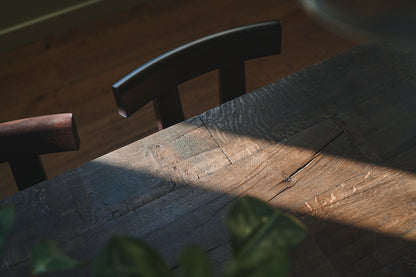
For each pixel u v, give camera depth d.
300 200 1.51
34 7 3.58
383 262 1.42
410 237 1.45
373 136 1.60
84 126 3.06
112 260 1.05
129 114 1.71
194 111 3.08
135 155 1.61
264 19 3.68
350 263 1.43
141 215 1.51
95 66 3.48
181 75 1.78
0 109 3.25
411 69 1.71
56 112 3.17
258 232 1.19
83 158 2.88
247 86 3.19
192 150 1.61
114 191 1.55
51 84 3.38
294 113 1.66
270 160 1.58
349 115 1.64
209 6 3.86
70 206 1.53
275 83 1.72
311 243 1.45
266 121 1.65
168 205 1.52
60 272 1.43
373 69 1.73
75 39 3.71
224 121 1.65
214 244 1.46
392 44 1.76
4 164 2.87
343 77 1.72
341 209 1.49
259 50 1.84
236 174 1.56
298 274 1.42
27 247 1.48
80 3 3.74
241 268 0.96
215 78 3.26
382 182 1.53
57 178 1.58
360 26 0.81
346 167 1.56
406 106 1.64
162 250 1.46
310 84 1.71
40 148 1.68
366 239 1.45
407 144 1.58
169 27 3.73
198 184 1.55
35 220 1.51
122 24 3.80
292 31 3.53
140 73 1.69
